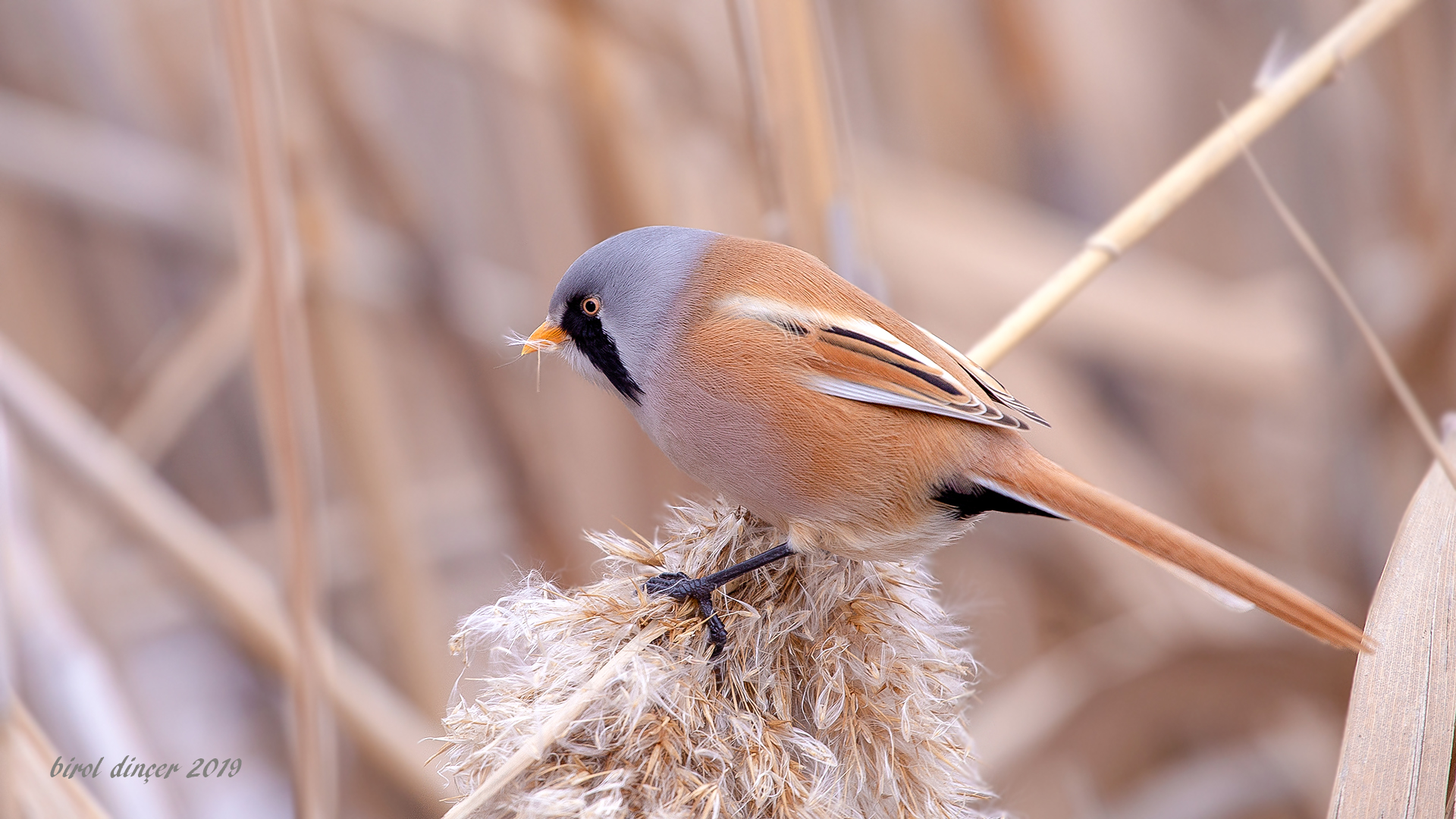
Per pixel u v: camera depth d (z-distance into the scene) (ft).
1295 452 36.32
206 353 31.76
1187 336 36.91
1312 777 30.66
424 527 35.53
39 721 22.93
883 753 16.97
